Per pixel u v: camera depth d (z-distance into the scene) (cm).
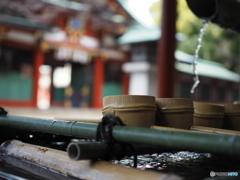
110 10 2338
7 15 1891
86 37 2405
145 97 189
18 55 2091
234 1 305
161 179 124
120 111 186
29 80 2130
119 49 2605
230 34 2889
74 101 2594
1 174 167
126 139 141
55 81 2586
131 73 2147
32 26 1945
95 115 1920
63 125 169
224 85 3095
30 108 2064
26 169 169
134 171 134
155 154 246
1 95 2016
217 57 3044
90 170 144
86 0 2203
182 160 223
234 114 275
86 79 2581
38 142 246
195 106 254
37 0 1961
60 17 2211
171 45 802
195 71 418
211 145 117
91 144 141
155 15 2822
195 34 2747
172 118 214
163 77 804
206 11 299
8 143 209
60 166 160
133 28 2402
